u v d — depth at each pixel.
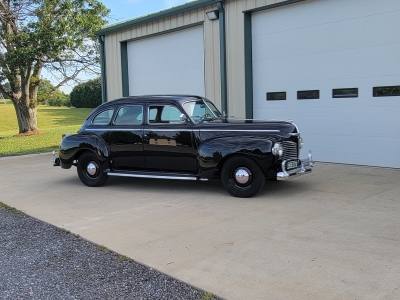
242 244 4.69
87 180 8.30
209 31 11.89
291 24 10.41
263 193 7.09
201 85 12.66
